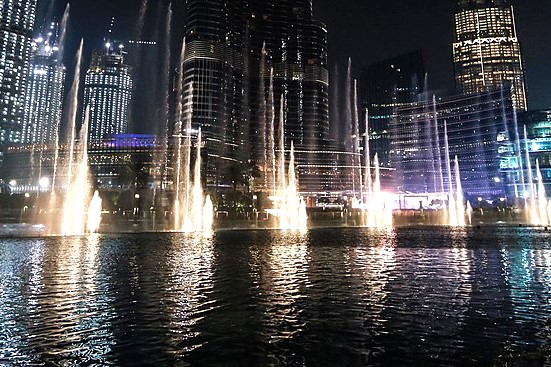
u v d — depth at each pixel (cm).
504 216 10469
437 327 1131
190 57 19612
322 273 2073
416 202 16288
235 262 2516
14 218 7181
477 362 880
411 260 2614
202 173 14688
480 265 2358
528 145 17250
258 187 16125
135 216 7688
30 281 1838
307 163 19862
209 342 1014
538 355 916
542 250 3228
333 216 9806
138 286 1719
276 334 1076
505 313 1273
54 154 16338
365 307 1355
